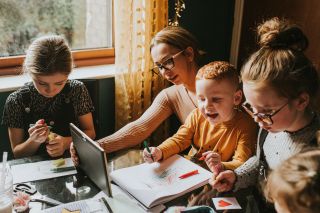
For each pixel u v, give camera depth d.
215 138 1.58
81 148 1.33
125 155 1.57
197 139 1.64
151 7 2.08
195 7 2.45
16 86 1.95
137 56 2.13
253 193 1.28
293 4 2.24
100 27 2.33
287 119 1.11
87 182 1.35
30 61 1.58
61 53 1.59
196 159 1.54
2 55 2.12
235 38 2.64
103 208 1.19
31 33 2.16
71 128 1.41
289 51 1.10
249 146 1.51
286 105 1.09
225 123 1.55
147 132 1.76
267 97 1.08
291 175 0.69
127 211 1.19
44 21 2.17
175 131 2.45
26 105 1.74
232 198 1.25
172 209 1.17
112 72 2.23
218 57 2.65
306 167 0.70
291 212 0.68
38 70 1.55
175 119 2.42
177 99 1.83
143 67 2.16
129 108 2.18
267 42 1.13
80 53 2.28
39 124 1.55
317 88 1.14
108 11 2.31
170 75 1.72
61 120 1.80
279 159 1.24
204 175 1.37
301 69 1.08
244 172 1.33
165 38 1.69
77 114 1.82
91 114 1.86
